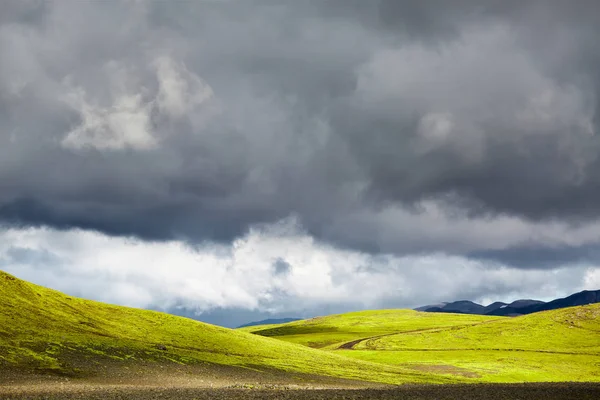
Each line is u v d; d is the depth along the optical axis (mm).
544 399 76188
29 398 59969
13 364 82062
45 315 115938
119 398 62812
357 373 123812
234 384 90375
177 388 79625
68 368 85500
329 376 113750
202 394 71250
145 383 83500
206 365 107188
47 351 92062
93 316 128500
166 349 112938
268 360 123625
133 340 115000
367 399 71250
